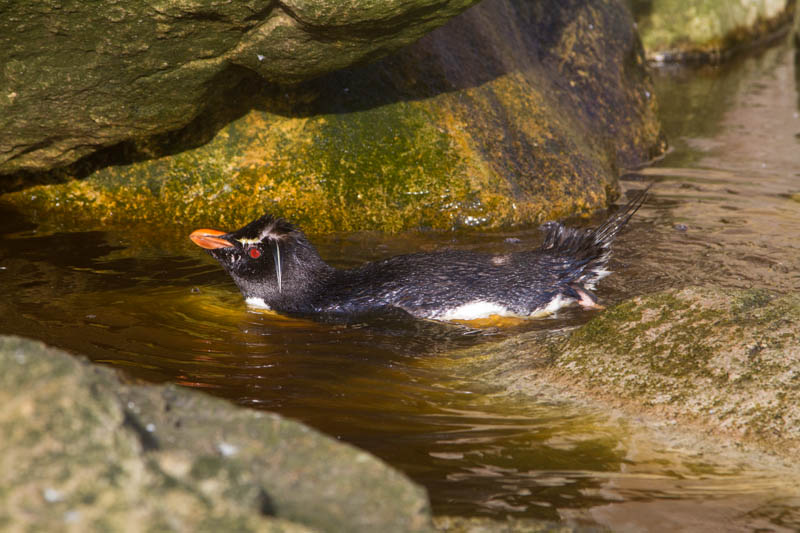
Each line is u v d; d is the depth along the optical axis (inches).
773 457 271.1
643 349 333.1
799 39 1266.0
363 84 573.3
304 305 433.7
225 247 443.2
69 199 561.6
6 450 164.6
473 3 413.4
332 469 188.5
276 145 559.5
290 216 551.8
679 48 1203.2
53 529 151.8
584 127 680.4
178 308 425.7
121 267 475.8
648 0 1207.6
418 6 393.4
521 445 281.7
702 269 473.1
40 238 515.2
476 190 562.9
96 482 161.5
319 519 174.4
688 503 247.1
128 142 555.5
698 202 605.0
